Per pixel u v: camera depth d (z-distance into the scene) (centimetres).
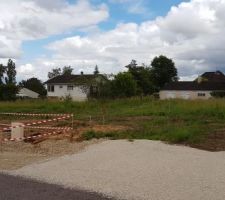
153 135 1902
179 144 1688
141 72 8425
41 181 1115
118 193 991
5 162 1403
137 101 4175
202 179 1115
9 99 6191
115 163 1332
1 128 2300
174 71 10988
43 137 1978
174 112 3023
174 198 951
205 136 1861
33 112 3575
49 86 8906
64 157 1470
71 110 3712
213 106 3091
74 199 930
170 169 1235
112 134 1953
